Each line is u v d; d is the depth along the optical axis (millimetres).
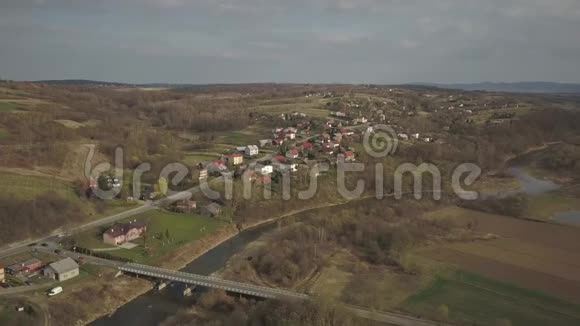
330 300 79688
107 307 85625
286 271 98375
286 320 72875
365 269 103125
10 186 123312
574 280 99250
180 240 114938
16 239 106875
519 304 87875
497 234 128250
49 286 87812
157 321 82062
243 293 87688
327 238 120250
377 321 79375
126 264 99000
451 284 96125
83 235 112625
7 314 76812
